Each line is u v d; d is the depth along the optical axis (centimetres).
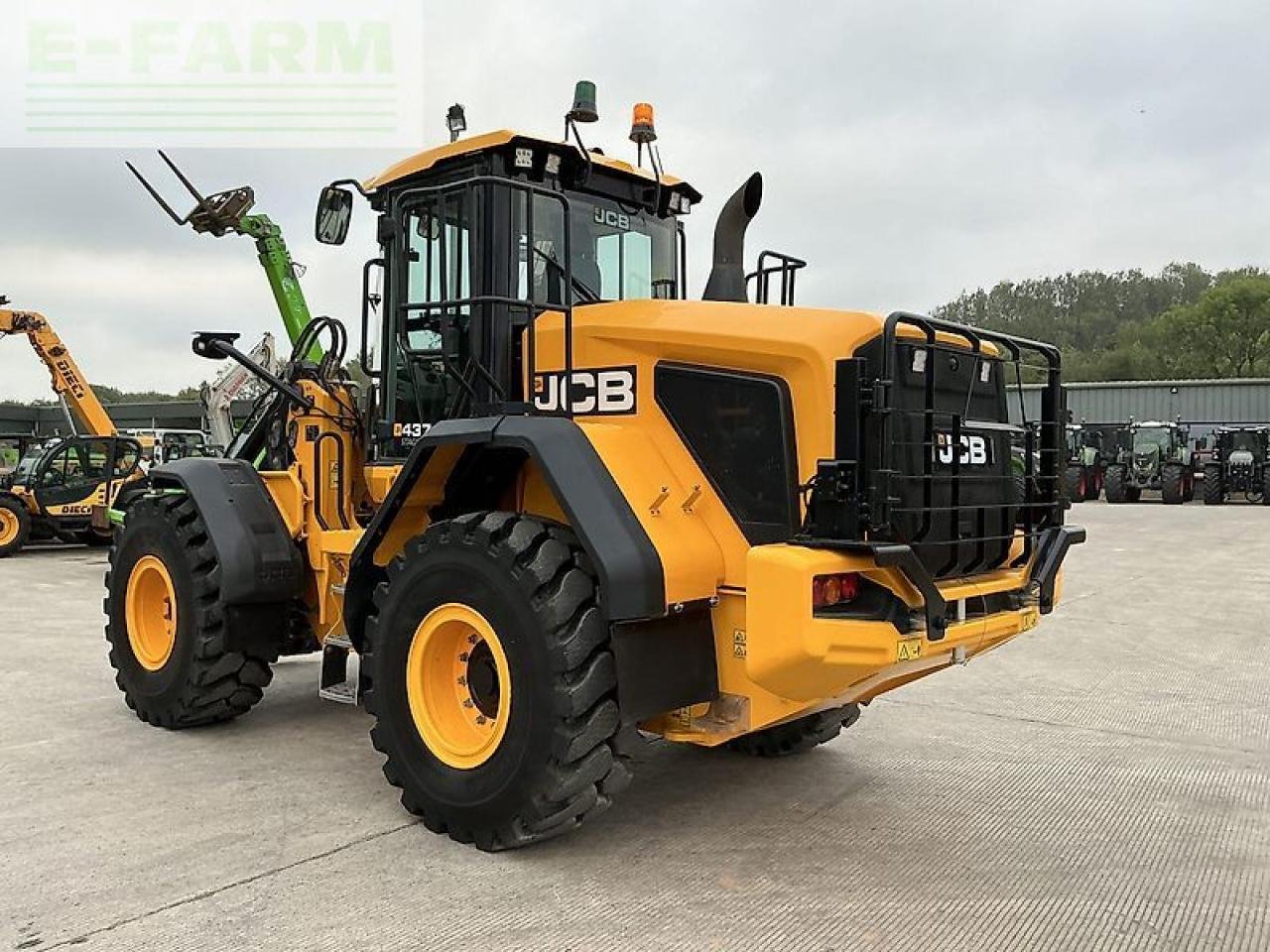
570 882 345
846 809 421
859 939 308
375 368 492
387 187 477
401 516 411
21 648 745
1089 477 2909
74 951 292
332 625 504
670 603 346
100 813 404
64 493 1527
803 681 330
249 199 891
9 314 1577
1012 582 388
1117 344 8369
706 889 342
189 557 500
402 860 361
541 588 349
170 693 512
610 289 464
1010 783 459
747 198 429
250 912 318
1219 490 2680
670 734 385
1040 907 332
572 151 436
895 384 347
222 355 511
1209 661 729
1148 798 441
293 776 453
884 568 333
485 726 380
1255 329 6638
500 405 394
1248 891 348
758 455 361
